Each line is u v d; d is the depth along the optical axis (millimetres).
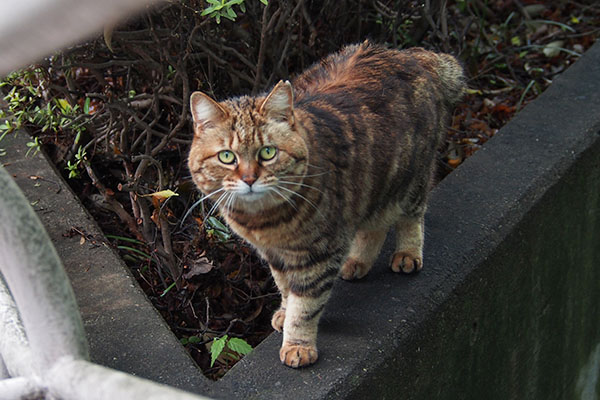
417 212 2926
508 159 3590
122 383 1211
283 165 2326
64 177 3588
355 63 2949
